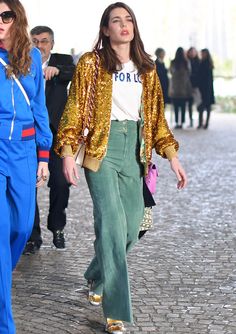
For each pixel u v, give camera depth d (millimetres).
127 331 5934
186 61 25438
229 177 14391
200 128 25656
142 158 5902
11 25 5355
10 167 5410
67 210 10914
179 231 9547
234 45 39156
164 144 6051
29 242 8344
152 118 6023
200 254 8375
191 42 37344
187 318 6258
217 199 11977
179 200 11836
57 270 7688
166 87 25203
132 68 5871
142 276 7473
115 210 5770
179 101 25625
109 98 5785
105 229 5758
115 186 5816
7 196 5488
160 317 6277
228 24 37875
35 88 5523
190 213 10773
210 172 15023
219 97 35375
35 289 7020
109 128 5801
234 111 34688
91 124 5801
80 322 6137
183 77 25453
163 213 10734
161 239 9062
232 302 6688
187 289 7059
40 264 7910
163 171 15156
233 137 22359
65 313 6352
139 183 5957
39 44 8469
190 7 37750
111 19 5801
